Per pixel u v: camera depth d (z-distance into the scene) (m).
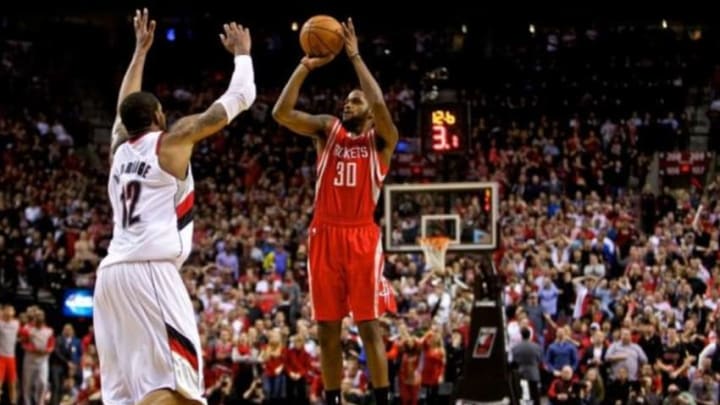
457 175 44.59
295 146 48.59
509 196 42.47
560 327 30.97
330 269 12.25
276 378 29.91
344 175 12.24
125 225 10.00
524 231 38.19
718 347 28.83
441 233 23.95
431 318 30.30
